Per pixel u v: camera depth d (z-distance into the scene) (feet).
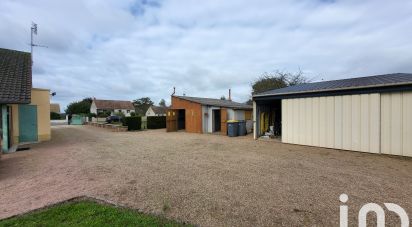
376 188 16.83
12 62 44.91
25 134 44.14
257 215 12.63
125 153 31.37
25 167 23.58
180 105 68.54
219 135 57.00
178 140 46.50
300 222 11.87
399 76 36.45
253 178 19.29
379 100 30.01
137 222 11.54
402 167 23.07
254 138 46.55
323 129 35.45
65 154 30.76
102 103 215.31
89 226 11.09
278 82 92.22
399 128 28.58
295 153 30.89
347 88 32.24
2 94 34.17
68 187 17.15
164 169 22.34
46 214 12.44
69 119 141.28
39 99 46.09
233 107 62.18
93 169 22.38
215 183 17.97
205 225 11.50
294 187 17.06
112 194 15.65
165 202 14.29
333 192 16.03
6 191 16.44
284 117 40.68
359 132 31.78
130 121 74.23
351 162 25.34
